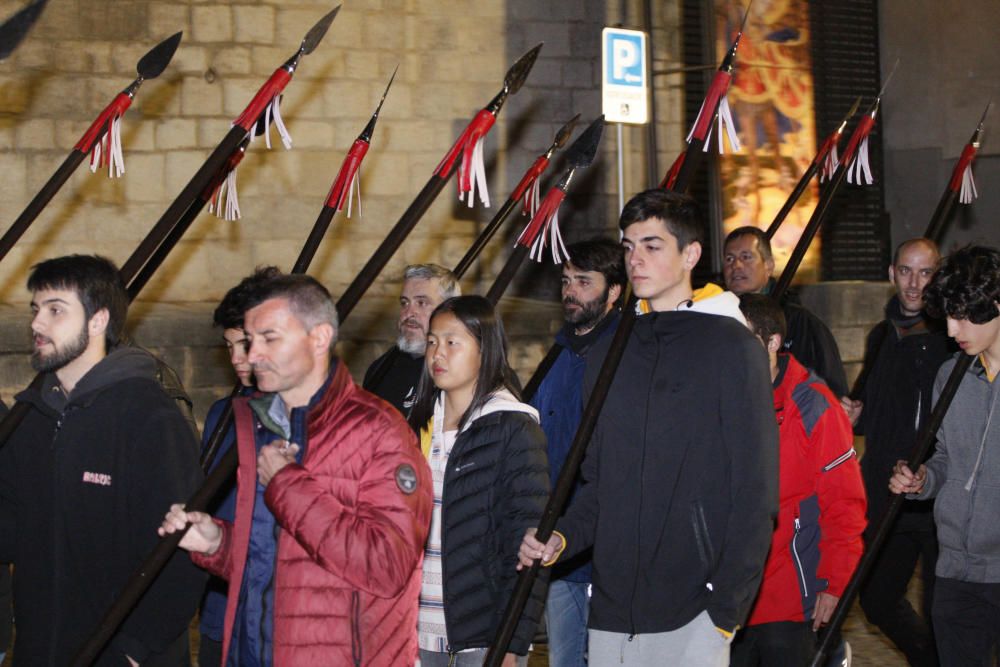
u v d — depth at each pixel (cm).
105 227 880
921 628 492
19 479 329
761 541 313
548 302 930
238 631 284
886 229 1118
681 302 334
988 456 379
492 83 963
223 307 386
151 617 303
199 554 292
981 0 1077
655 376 326
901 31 1105
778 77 1040
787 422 403
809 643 408
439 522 361
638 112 630
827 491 402
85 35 873
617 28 625
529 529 326
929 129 1107
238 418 289
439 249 952
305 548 268
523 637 341
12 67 857
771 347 405
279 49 915
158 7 888
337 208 376
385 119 940
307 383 284
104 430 310
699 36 1002
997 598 380
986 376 382
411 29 945
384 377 450
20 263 860
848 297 880
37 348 316
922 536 488
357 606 276
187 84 894
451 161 361
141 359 322
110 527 311
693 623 319
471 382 359
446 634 355
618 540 328
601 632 330
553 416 446
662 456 323
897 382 505
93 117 877
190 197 342
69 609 312
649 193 331
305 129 923
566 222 973
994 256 372
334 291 930
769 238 550
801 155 1048
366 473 279
